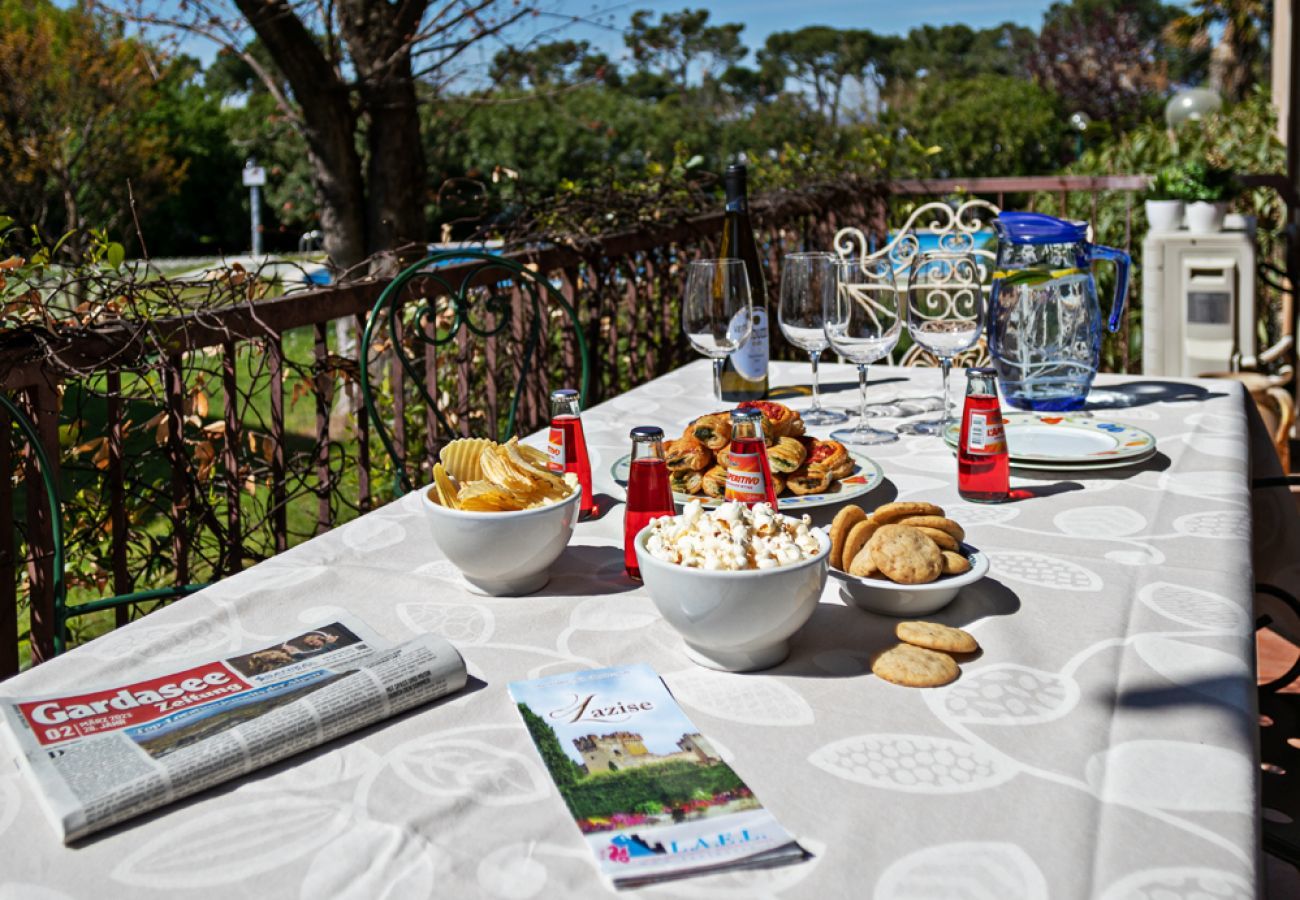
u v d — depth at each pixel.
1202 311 4.39
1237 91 14.52
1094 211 5.28
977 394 1.33
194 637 1.01
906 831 0.69
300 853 0.68
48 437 1.67
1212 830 0.68
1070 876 0.64
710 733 0.81
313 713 0.80
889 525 1.05
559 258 3.02
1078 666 0.90
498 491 1.08
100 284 1.80
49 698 0.85
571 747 0.79
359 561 1.20
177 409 1.94
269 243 18.94
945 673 0.88
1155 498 1.33
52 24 12.91
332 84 5.75
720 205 3.96
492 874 0.66
